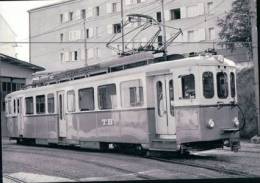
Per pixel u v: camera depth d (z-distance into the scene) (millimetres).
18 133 24266
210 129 13672
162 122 14758
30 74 33938
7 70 32281
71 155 16922
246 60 29203
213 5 44812
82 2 43875
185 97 13898
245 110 24469
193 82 13766
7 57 31484
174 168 12180
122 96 16000
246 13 29391
